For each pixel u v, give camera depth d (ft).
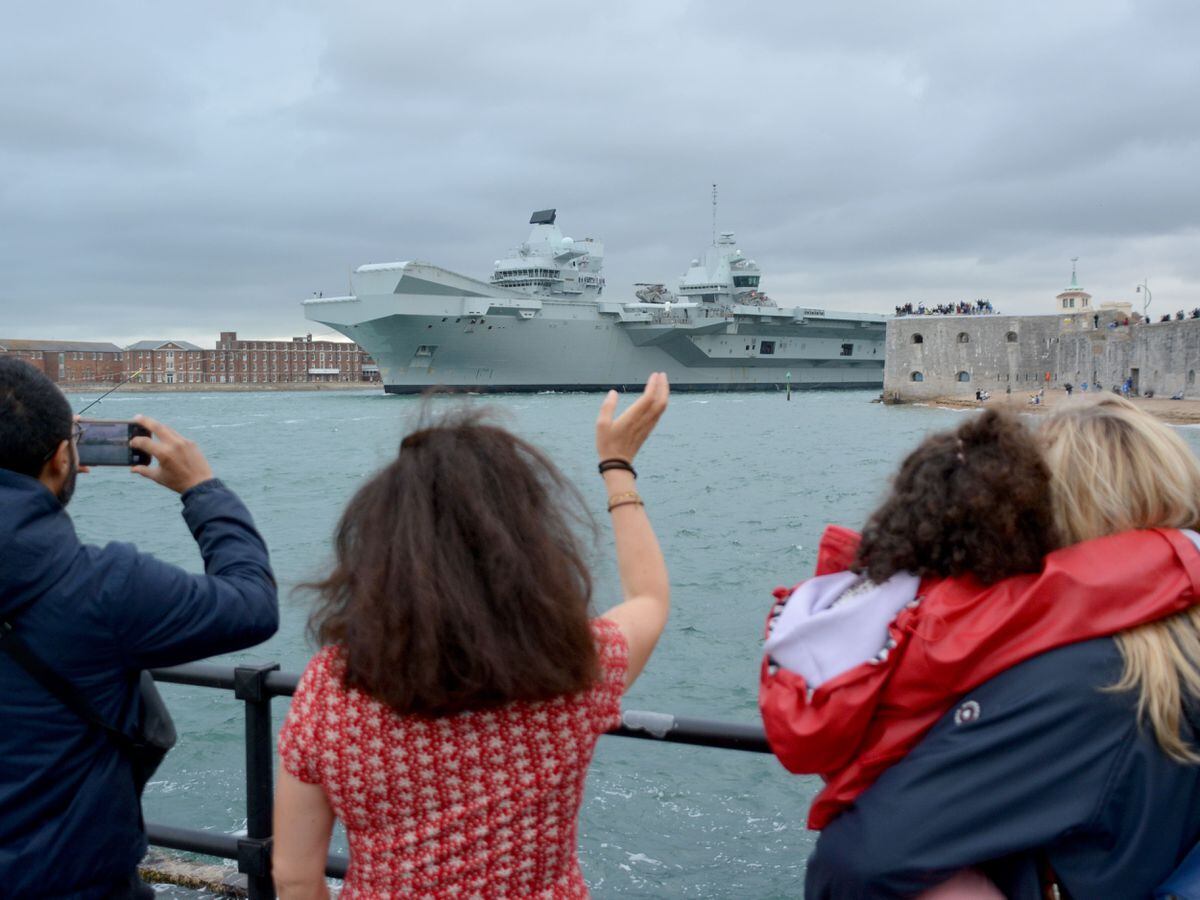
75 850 6.36
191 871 12.39
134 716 6.62
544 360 262.26
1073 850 5.30
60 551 6.23
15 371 6.46
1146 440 5.68
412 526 5.17
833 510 78.79
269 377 544.21
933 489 5.97
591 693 5.47
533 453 5.89
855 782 5.85
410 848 5.31
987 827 5.32
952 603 5.64
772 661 6.24
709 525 71.82
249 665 9.72
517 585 5.09
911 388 252.21
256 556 6.96
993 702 5.41
